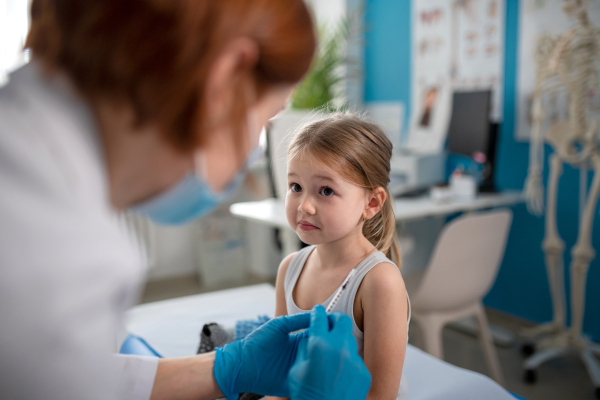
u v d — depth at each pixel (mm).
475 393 1039
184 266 3750
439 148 2809
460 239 1641
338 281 784
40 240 356
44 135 396
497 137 2430
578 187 2293
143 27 405
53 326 358
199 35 409
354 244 790
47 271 355
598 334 2258
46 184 375
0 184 358
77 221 384
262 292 1744
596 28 1860
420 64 3105
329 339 624
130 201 486
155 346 1274
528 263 2564
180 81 411
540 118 2088
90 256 383
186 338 1316
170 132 427
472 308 1831
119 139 442
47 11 443
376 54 3486
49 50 430
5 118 390
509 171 2617
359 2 3494
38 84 426
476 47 2715
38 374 360
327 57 3316
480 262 1733
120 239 434
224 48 421
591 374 1872
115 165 454
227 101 454
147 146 443
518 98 2514
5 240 343
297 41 463
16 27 2387
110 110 432
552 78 2320
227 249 3551
